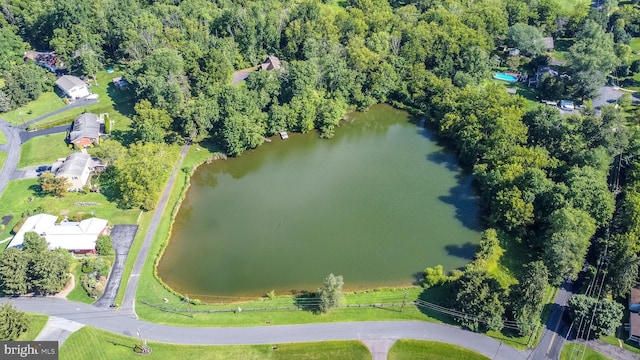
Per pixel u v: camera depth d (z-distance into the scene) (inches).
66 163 6535.4
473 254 5703.7
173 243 5876.0
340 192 6722.4
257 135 7450.8
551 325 4722.0
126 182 6127.0
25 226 5698.8
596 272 5182.1
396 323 4758.9
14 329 4495.6
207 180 6993.1
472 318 4608.8
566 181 5861.2
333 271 5482.3
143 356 4436.5
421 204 6486.2
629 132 6791.3
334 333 4655.5
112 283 5187.0
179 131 7559.1
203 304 5019.7
